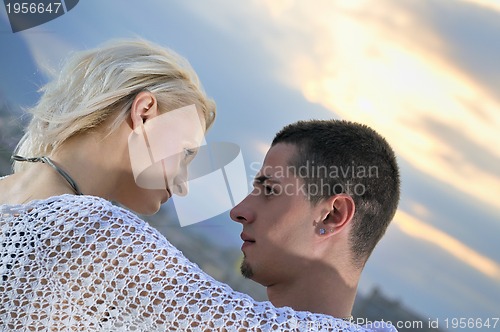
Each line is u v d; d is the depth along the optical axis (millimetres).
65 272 945
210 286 964
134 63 1150
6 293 951
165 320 928
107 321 937
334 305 1195
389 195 1229
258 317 952
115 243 958
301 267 1193
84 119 1114
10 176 1104
